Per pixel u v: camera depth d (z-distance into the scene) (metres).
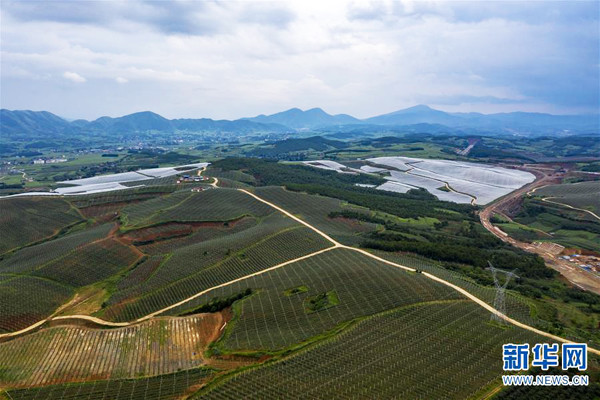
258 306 149.50
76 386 110.88
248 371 110.12
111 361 123.75
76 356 126.94
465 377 102.56
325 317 138.25
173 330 141.00
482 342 117.81
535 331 124.31
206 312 153.25
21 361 124.88
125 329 142.12
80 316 159.62
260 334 131.38
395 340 121.00
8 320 155.50
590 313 149.00
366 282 160.00
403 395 96.69
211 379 110.38
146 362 122.88
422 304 141.88
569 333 126.56
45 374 117.69
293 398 97.44
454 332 123.62
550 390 96.38
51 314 163.88
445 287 154.62
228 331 136.00
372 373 105.50
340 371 107.12
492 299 146.62
